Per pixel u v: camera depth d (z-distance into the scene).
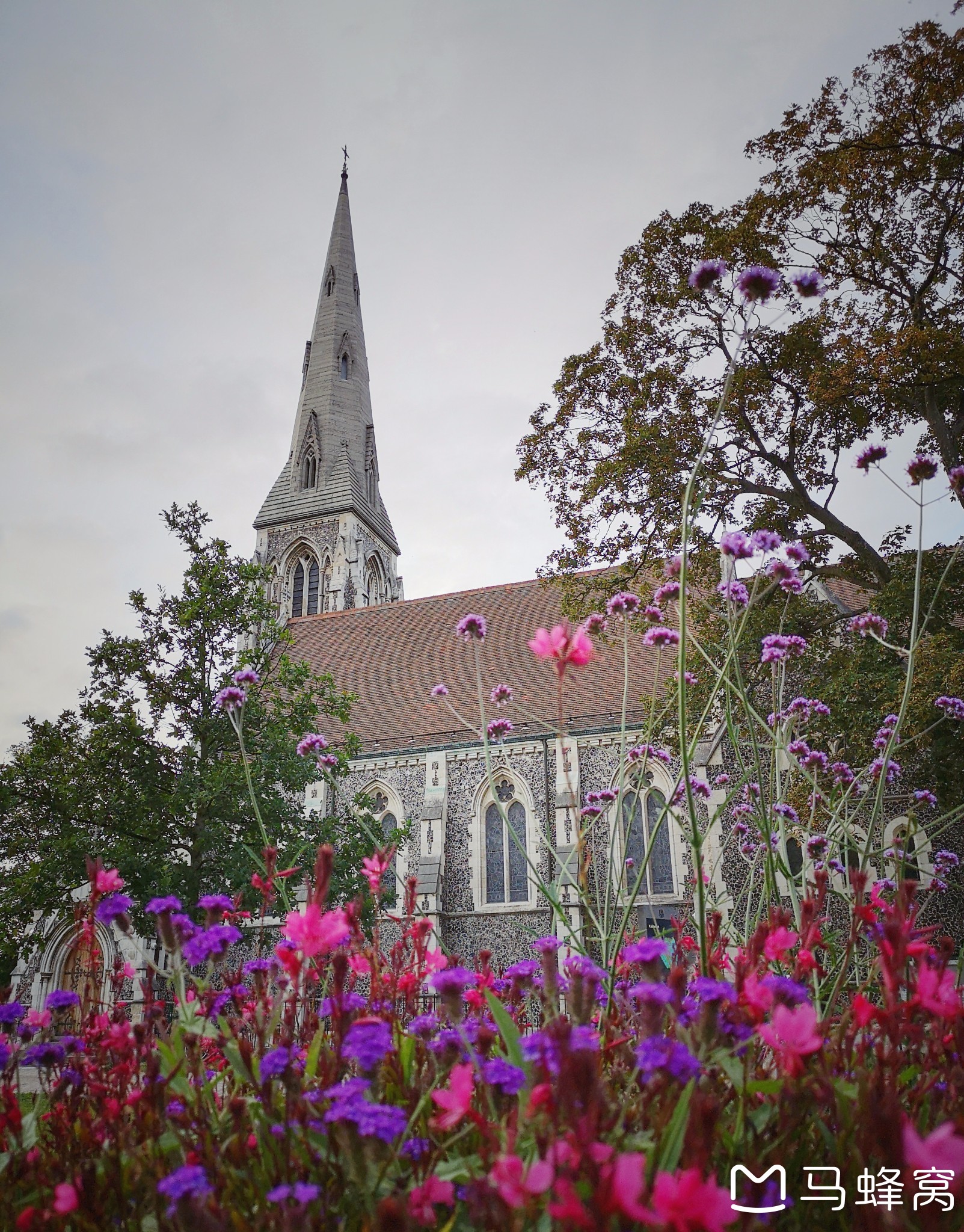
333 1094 1.63
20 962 21.41
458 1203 1.84
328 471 52.91
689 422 17.11
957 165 16.23
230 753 17.94
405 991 2.96
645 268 18.08
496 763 25.92
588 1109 1.42
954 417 17.91
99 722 17.36
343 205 64.62
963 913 17.39
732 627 3.99
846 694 13.64
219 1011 2.62
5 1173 2.09
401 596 55.38
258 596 19.47
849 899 3.29
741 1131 1.83
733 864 20.12
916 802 6.38
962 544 4.12
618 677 26.55
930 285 17.48
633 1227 1.41
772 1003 1.92
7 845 16.61
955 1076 2.09
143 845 16.62
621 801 4.51
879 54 16.67
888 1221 1.38
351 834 17.98
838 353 16.78
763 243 16.72
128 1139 2.08
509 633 30.81
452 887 25.05
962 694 12.16
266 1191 1.90
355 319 60.09
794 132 17.47
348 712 19.55
